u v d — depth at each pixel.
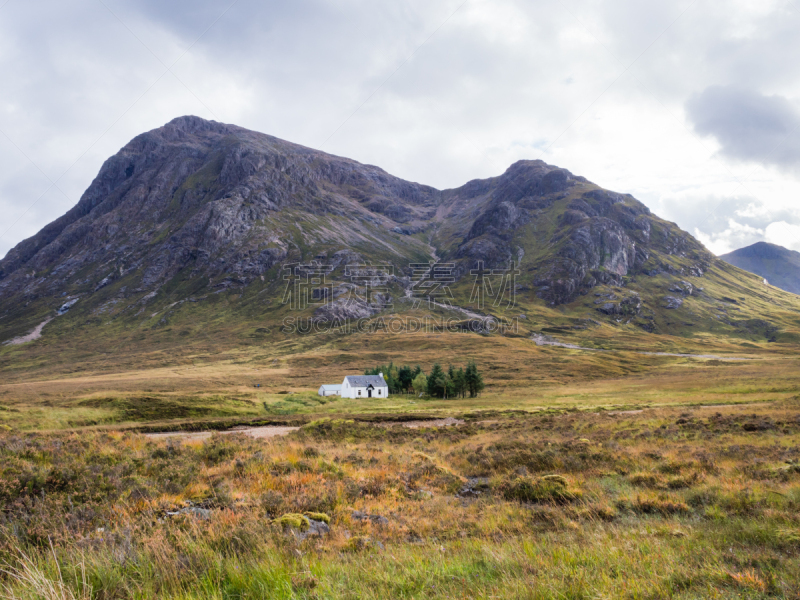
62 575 6.07
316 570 6.73
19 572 5.46
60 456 14.59
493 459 18.50
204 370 159.50
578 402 77.25
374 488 13.89
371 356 179.50
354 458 18.89
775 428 24.97
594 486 13.30
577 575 5.88
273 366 168.75
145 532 8.09
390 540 9.20
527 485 13.31
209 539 7.95
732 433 24.52
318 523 10.12
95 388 106.75
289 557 7.38
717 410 43.19
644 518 10.03
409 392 118.50
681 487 13.05
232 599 5.87
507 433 32.19
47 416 58.41
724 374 125.50
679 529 8.48
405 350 193.38
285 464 16.06
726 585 5.54
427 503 12.62
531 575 6.09
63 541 7.63
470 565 7.04
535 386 117.12
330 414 69.31
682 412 42.47
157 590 6.09
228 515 9.58
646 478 14.05
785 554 6.70
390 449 22.89
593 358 169.00
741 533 7.95
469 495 14.05
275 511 10.73
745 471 13.77
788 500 9.92
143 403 70.44
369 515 11.25
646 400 75.06
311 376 138.38
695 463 15.55
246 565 6.73
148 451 18.41
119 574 6.28
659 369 151.00
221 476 14.12
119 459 15.55
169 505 10.70
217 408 71.38
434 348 194.62
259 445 21.42
